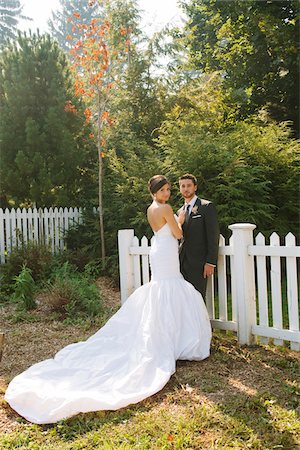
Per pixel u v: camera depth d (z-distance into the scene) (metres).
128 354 4.39
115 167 9.76
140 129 14.24
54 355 4.88
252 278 4.94
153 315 4.46
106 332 4.90
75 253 9.49
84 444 2.97
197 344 4.43
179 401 3.56
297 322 4.56
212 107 15.70
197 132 9.48
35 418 3.37
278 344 4.76
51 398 3.49
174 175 8.39
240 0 13.21
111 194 9.73
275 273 4.71
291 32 13.25
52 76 11.62
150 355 4.15
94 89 10.49
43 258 8.54
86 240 10.11
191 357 4.42
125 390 3.72
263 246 4.75
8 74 11.68
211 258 4.90
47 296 7.02
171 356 4.23
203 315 4.68
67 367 4.20
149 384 3.85
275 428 3.09
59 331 5.73
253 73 14.48
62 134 11.34
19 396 3.53
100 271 8.96
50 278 8.09
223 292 5.20
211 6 14.86
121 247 6.10
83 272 8.77
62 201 11.17
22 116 11.39
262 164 8.85
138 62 14.95
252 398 3.54
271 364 4.33
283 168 9.07
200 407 3.40
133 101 14.83
